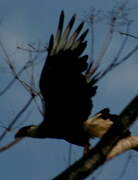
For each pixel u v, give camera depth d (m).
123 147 8.18
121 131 7.27
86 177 6.99
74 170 6.93
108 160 7.91
